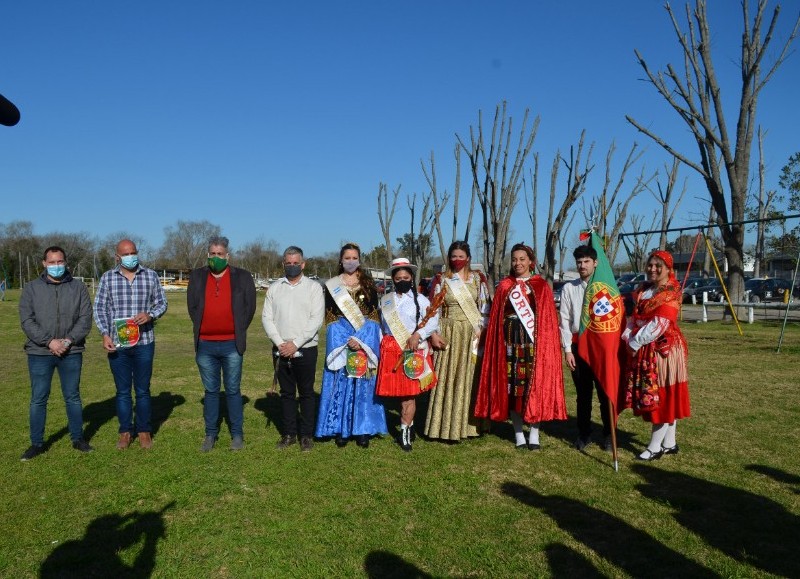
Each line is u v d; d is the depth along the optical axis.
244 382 9.65
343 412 6.05
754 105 19.16
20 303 5.68
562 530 4.14
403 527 4.23
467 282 6.23
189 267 76.50
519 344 5.83
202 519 4.36
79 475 5.23
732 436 6.25
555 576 3.56
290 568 3.68
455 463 5.53
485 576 3.58
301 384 5.96
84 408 7.77
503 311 5.91
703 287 33.09
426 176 14.64
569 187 13.05
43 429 5.79
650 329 5.35
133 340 5.81
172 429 6.73
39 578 3.58
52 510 4.51
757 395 8.15
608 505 4.54
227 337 5.89
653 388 5.42
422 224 16.95
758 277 34.12
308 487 4.96
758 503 4.55
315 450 5.93
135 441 6.22
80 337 5.78
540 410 5.76
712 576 3.53
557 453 5.82
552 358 5.83
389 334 5.96
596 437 6.39
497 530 4.15
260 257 70.88
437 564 3.71
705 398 7.96
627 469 5.34
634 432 6.55
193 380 9.82
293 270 5.88
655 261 5.49
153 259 78.50
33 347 5.68
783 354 12.00
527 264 5.96
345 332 6.04
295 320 5.86
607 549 3.87
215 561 3.77
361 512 4.46
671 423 5.52
